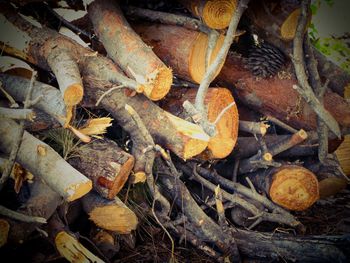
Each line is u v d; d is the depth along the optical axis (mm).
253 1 991
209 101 945
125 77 851
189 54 955
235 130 1011
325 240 953
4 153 837
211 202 1044
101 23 957
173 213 1050
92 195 893
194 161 1044
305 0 938
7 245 779
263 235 996
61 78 821
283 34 1005
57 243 812
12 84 945
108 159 865
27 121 865
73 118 867
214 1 896
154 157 895
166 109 1014
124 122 918
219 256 968
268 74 1060
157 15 1028
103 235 905
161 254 970
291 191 1022
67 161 885
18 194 839
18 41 950
